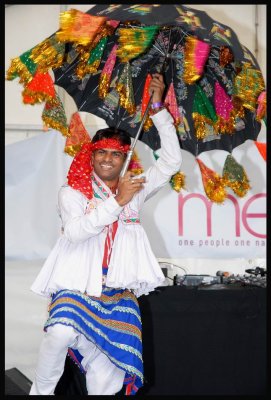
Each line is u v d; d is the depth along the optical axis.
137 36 3.92
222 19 6.51
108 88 4.15
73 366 4.57
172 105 4.31
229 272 6.22
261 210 6.29
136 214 4.05
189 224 6.29
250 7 6.53
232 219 6.29
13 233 6.20
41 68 3.82
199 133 4.27
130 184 3.65
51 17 6.54
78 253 3.82
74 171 3.96
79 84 4.20
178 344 4.75
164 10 3.49
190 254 6.27
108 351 3.78
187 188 6.29
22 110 6.50
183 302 4.79
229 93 4.14
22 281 6.04
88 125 6.31
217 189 4.47
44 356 3.77
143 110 4.29
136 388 4.11
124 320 3.94
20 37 6.53
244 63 3.84
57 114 4.06
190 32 3.94
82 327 3.69
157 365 4.72
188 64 3.93
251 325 4.82
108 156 3.94
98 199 3.94
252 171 6.32
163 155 4.19
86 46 3.90
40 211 6.27
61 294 3.78
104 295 3.91
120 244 3.90
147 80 4.24
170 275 6.04
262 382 4.77
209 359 4.77
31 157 6.34
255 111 4.04
